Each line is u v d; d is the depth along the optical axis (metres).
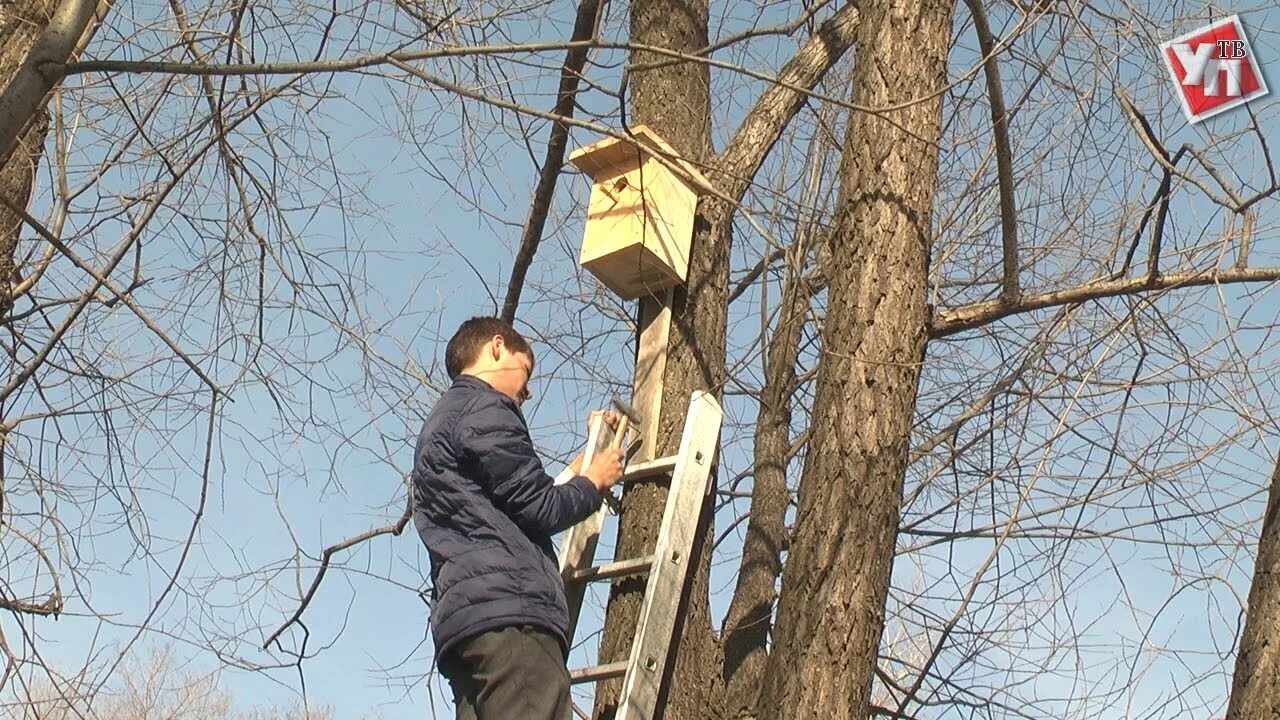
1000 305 4.74
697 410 4.33
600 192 4.92
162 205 4.78
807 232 4.55
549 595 3.53
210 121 4.63
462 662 3.49
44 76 3.44
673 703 4.71
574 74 3.76
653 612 3.97
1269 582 3.87
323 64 3.42
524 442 3.64
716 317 4.94
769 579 5.86
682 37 5.41
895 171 4.27
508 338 4.04
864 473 3.92
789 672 3.72
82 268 3.95
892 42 4.45
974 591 5.03
